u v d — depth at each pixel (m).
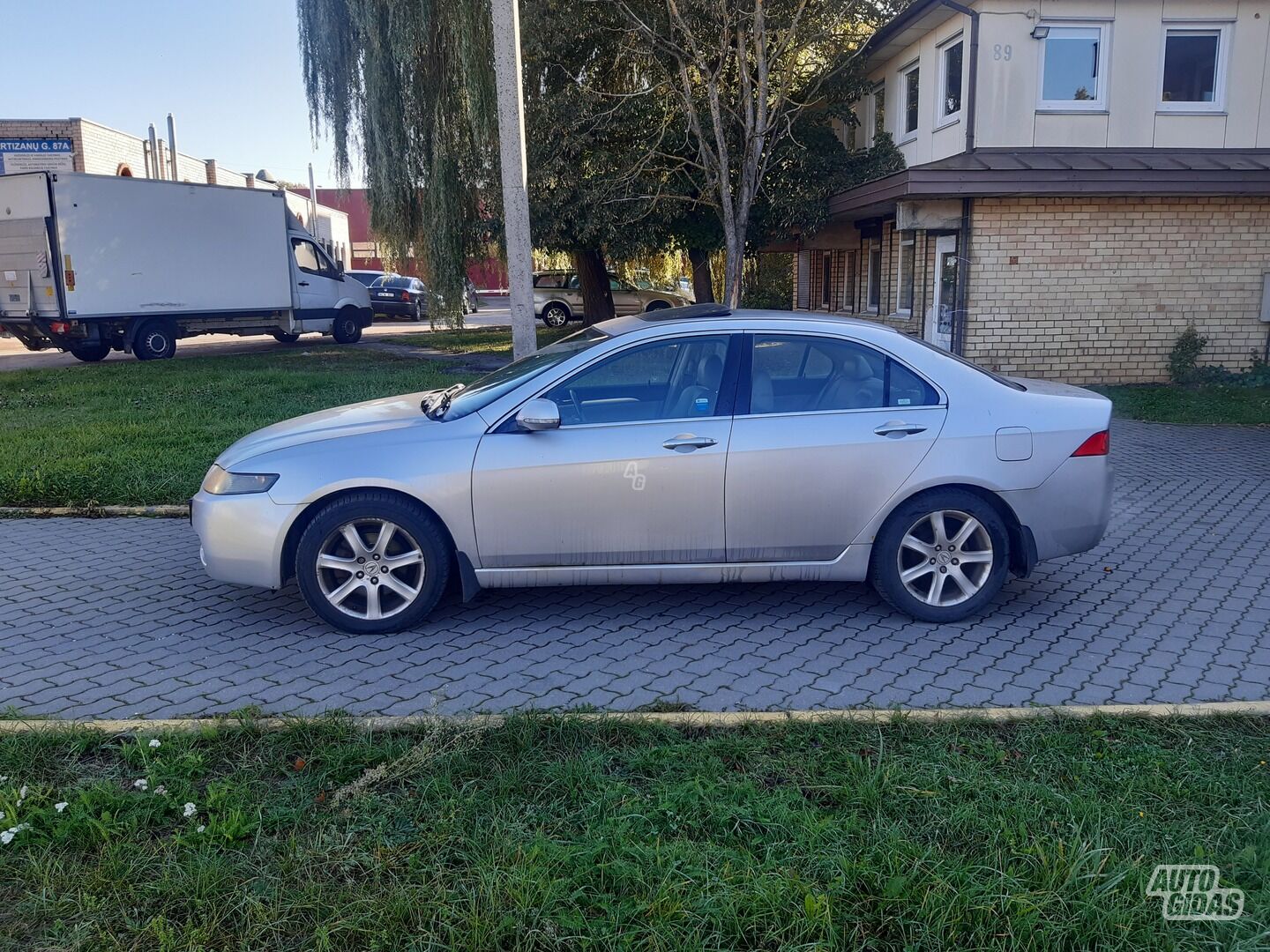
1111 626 5.34
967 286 14.22
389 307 32.38
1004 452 5.21
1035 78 14.79
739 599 5.80
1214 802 3.37
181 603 5.79
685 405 5.21
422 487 5.06
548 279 29.62
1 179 18.17
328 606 5.19
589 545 5.16
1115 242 14.19
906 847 3.08
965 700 4.36
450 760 3.65
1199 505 7.97
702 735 3.93
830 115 18.34
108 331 19.45
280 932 2.76
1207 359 14.61
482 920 2.75
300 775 3.62
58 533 7.32
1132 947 2.68
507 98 9.37
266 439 5.48
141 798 3.38
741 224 13.48
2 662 4.87
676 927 2.74
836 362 5.30
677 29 14.94
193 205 19.98
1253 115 15.11
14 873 3.03
